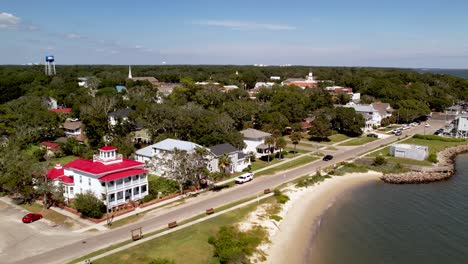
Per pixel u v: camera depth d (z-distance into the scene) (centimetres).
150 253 4297
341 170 8300
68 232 4925
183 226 5081
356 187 7344
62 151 9200
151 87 18025
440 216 5903
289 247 4778
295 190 6888
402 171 8350
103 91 15688
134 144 10019
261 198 6350
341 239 5056
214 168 7525
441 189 7281
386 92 18788
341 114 12488
